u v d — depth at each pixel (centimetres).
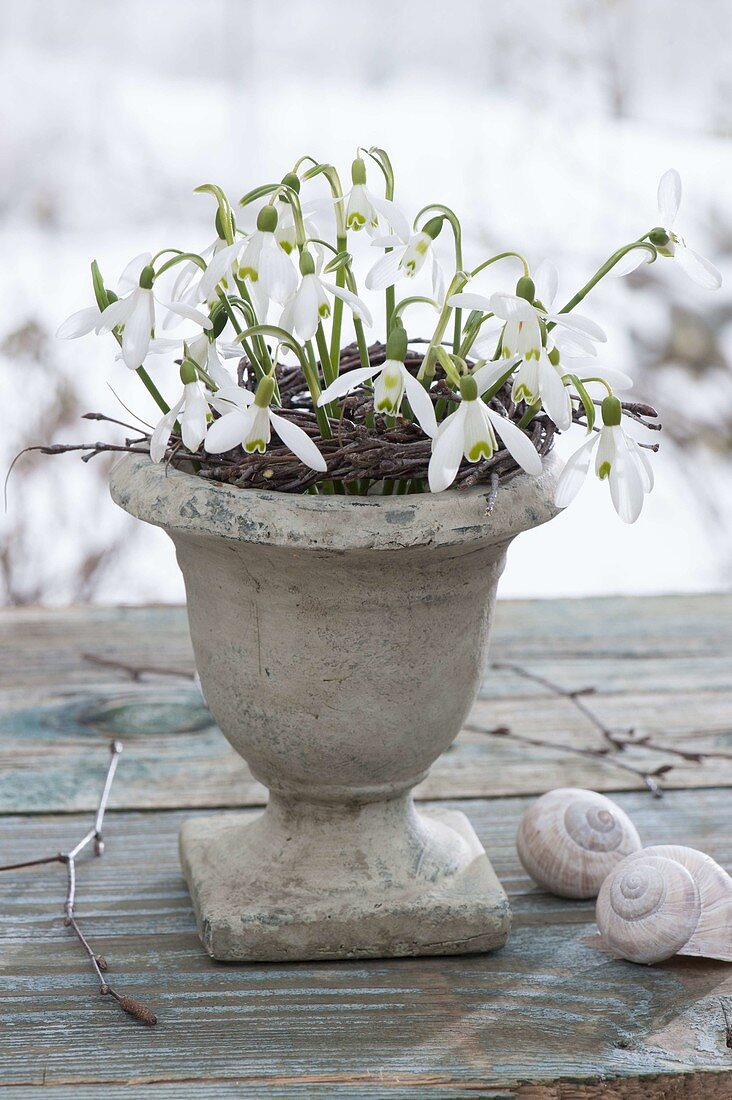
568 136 247
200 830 100
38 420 210
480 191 248
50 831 103
